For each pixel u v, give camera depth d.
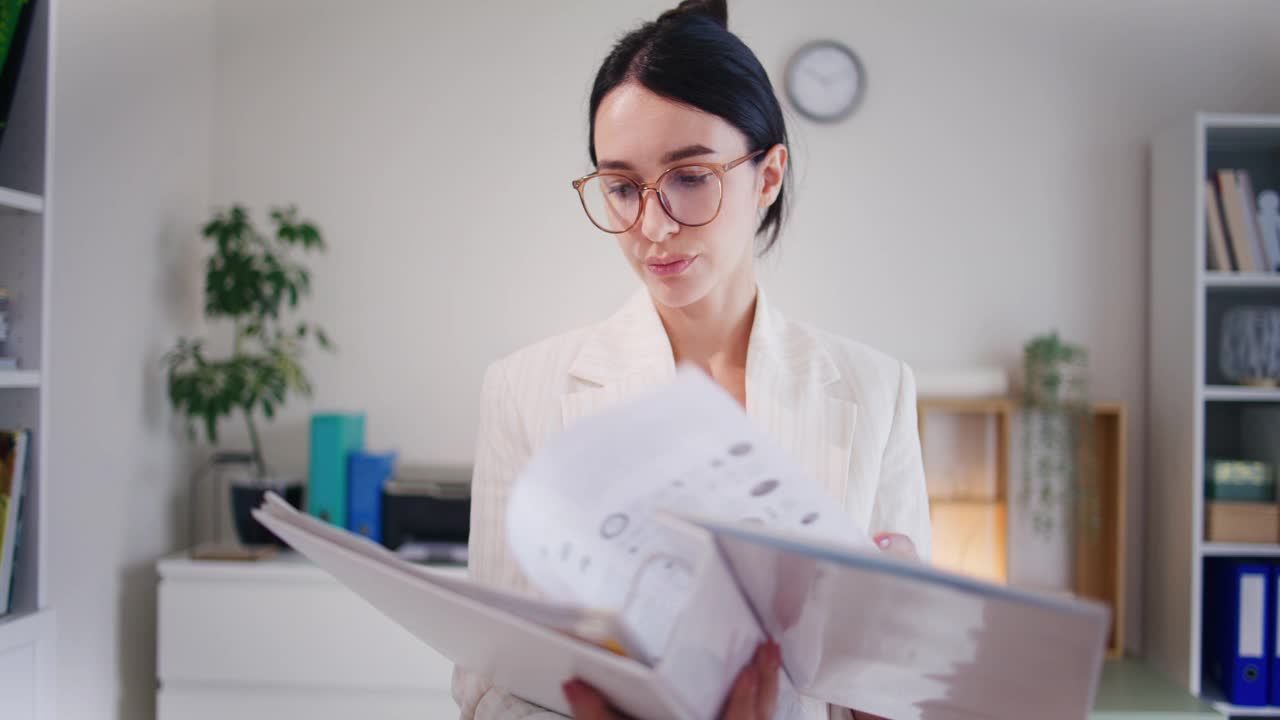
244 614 2.33
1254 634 2.32
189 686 2.33
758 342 0.90
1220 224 2.41
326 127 2.81
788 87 2.72
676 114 0.78
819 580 0.54
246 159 2.82
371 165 2.81
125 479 2.40
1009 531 2.58
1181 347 2.46
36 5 1.55
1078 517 2.59
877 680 0.65
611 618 0.51
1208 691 2.40
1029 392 2.54
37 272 1.55
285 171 2.81
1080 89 2.70
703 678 0.57
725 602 0.57
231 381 2.42
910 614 0.53
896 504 0.92
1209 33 2.68
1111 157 2.70
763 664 0.64
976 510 2.55
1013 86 2.72
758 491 0.59
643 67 0.78
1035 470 2.62
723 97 0.78
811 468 0.88
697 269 0.81
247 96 2.82
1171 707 2.22
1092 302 2.69
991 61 2.72
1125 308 2.69
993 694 0.58
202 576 2.32
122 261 2.37
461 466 2.77
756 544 0.52
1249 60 2.68
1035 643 0.50
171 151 2.59
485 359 2.79
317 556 0.68
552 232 2.79
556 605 0.52
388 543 2.45
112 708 2.35
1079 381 2.54
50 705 1.54
